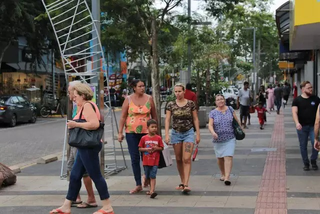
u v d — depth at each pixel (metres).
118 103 61.00
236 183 12.45
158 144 11.20
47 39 44.69
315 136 12.22
